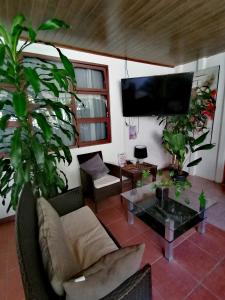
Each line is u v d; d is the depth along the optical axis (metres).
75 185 2.99
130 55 3.05
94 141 3.16
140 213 2.15
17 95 1.25
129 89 3.12
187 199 2.19
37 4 1.58
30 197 1.34
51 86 1.41
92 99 3.06
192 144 3.05
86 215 1.71
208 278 1.49
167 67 3.74
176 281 1.47
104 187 2.52
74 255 1.24
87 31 2.11
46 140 1.42
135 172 2.96
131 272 0.82
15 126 2.21
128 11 1.72
